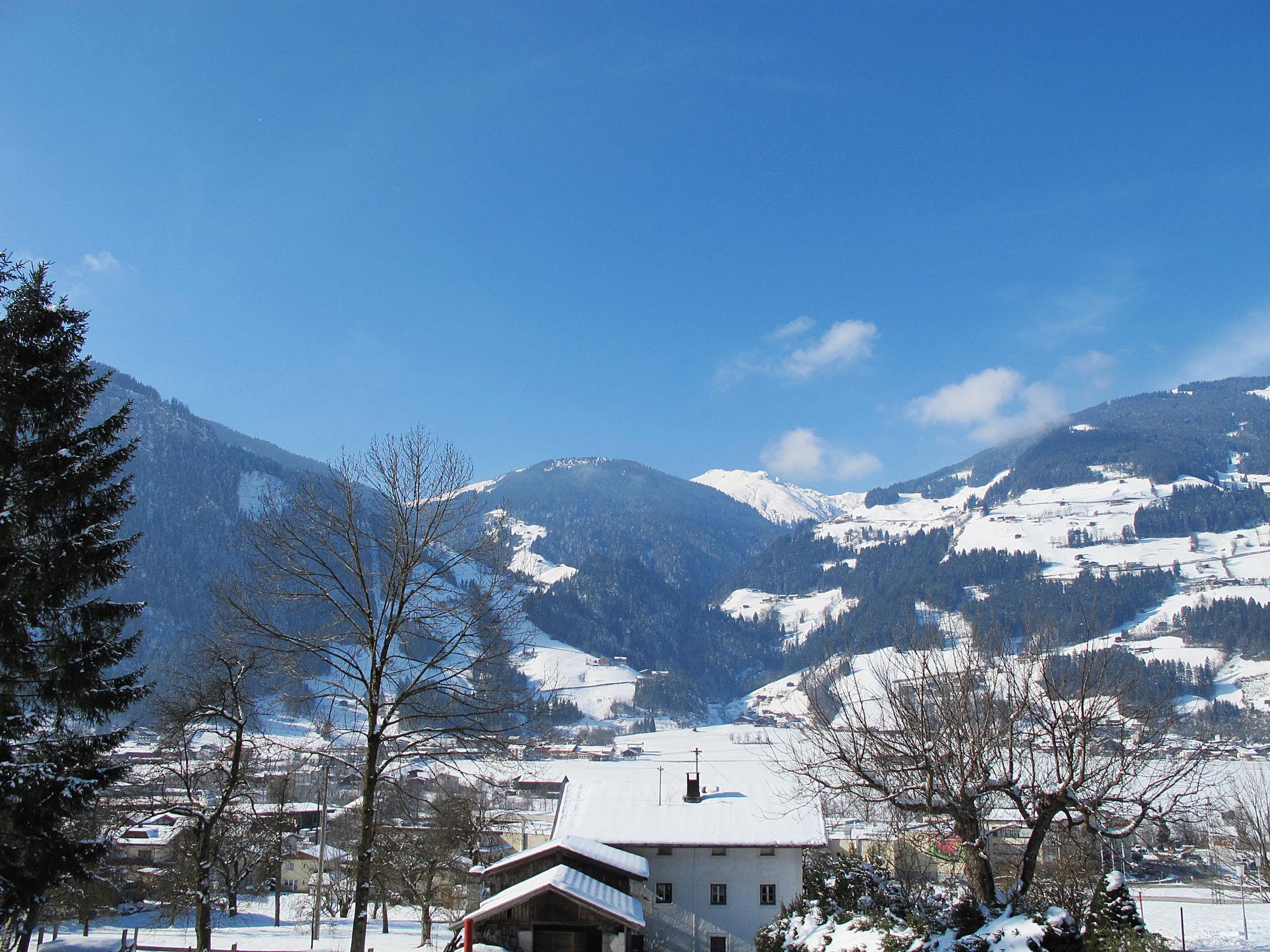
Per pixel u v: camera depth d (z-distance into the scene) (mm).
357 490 22188
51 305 21594
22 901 19766
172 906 50438
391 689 22812
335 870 68125
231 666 24406
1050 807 21766
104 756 21922
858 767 23250
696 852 42875
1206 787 24953
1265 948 30078
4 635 19234
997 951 19766
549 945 34312
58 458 20531
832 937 26359
